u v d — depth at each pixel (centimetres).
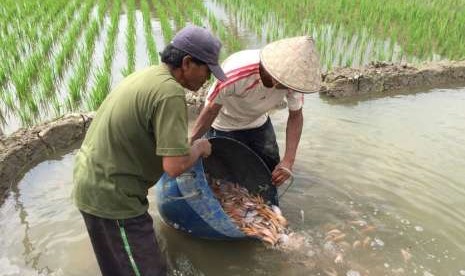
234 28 1110
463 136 592
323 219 422
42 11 1168
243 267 363
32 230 398
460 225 412
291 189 468
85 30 1082
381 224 415
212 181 412
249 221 386
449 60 858
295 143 388
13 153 486
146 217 290
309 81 305
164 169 262
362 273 357
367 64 828
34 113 614
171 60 257
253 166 410
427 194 460
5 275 345
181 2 1402
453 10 1242
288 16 1137
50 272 349
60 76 757
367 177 490
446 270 360
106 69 734
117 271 289
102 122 268
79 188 275
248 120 405
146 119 257
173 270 358
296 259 371
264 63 313
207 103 354
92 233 282
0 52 822
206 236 378
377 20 1130
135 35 1034
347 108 686
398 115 662
